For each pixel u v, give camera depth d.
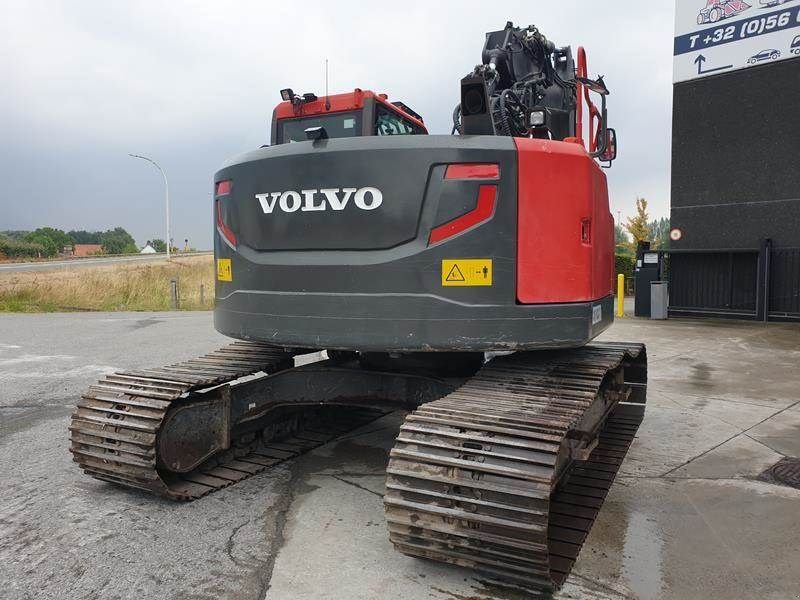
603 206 3.63
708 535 3.20
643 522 3.36
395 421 5.29
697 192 13.71
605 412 3.87
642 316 14.02
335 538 3.11
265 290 3.31
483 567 2.54
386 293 3.04
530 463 2.43
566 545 2.75
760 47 12.73
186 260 47.66
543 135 3.49
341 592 2.61
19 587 2.63
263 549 2.99
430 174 3.00
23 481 3.89
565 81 5.66
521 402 2.90
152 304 18.98
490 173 2.99
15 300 18.52
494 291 3.00
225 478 3.83
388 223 3.04
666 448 4.62
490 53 5.32
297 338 3.21
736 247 13.27
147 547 3.00
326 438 4.67
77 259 61.97
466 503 2.46
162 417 3.35
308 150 3.17
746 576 2.79
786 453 4.50
